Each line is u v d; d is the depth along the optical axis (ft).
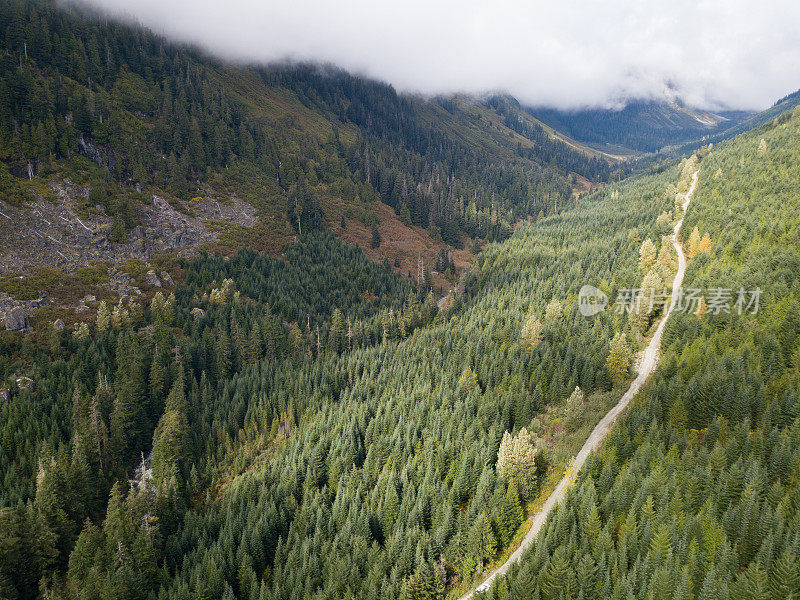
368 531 225.15
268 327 408.46
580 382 308.81
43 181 462.60
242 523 233.55
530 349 346.95
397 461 264.72
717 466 206.18
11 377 299.79
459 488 234.99
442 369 345.92
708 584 148.05
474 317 436.76
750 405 242.37
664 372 288.71
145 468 286.46
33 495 233.96
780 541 163.32
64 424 279.28
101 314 367.86
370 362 384.27
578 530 193.57
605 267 475.31
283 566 219.61
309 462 266.57
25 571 207.41
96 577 195.31
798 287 322.96
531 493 232.32
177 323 401.29
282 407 325.83
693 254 463.83
